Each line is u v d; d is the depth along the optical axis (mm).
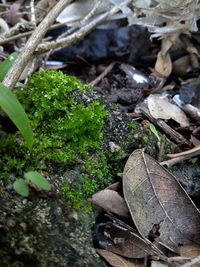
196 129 271
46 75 227
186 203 206
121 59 335
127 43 334
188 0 284
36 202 192
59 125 215
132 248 193
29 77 233
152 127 237
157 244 200
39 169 202
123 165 224
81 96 228
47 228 186
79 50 332
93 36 336
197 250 197
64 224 190
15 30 314
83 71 331
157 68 324
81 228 192
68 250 181
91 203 203
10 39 298
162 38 316
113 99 292
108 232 198
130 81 315
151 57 337
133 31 335
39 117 216
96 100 232
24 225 183
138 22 313
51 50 311
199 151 239
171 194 207
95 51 333
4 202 188
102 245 193
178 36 332
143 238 196
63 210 194
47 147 208
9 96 182
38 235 182
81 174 209
